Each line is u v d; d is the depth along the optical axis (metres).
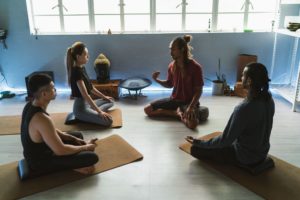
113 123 3.01
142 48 4.20
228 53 4.22
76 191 1.90
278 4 4.08
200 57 4.24
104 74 4.00
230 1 4.15
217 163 2.20
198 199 1.82
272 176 2.02
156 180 2.02
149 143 2.59
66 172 2.09
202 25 4.27
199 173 2.10
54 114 3.33
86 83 2.97
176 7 4.17
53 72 4.28
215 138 2.07
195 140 2.22
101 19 4.23
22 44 4.14
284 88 4.00
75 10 4.17
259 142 1.94
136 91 4.02
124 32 4.24
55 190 1.91
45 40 4.13
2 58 4.21
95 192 1.90
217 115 3.27
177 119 3.16
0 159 2.32
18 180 1.99
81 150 2.03
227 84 4.25
